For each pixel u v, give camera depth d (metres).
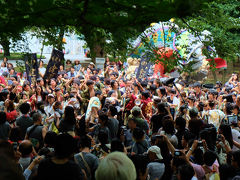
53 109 7.88
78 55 27.66
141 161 4.47
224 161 6.31
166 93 11.02
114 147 5.37
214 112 8.93
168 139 6.09
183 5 2.55
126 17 2.89
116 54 6.30
